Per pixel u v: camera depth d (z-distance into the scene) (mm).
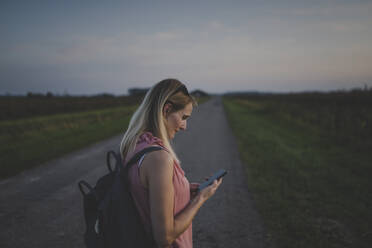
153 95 856
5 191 3787
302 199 3385
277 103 21625
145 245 734
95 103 31438
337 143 7305
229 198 3494
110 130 9805
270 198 3438
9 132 9367
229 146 7270
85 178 4402
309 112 13305
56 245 2430
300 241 2428
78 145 7020
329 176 4324
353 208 3102
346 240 2439
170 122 867
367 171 4637
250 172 4645
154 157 709
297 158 5566
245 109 25969
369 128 7594
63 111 24469
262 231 2643
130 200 744
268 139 8102
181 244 839
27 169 4898
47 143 7215
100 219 764
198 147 7164
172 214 705
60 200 3477
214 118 16609
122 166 798
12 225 2793
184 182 803
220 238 2543
